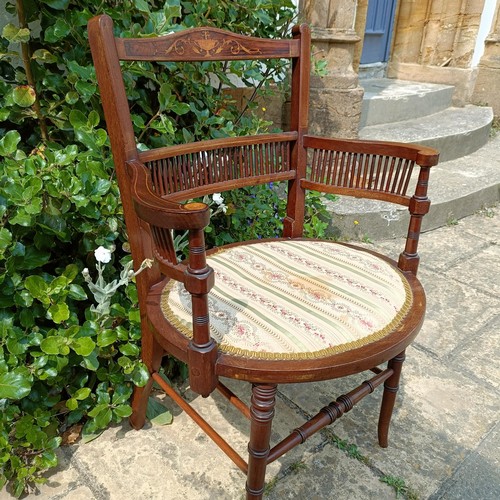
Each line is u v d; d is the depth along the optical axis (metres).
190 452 1.20
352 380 1.49
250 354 0.77
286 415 1.33
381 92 3.59
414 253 1.08
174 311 0.89
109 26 0.82
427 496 1.09
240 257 1.08
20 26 1.15
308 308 0.88
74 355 1.15
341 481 1.13
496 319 1.81
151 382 1.15
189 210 0.64
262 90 1.92
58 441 1.11
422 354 1.61
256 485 0.86
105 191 1.10
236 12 1.54
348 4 2.46
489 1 3.95
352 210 2.38
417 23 4.12
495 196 2.94
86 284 1.24
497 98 4.23
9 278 1.04
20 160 1.10
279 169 1.22
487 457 1.21
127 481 1.11
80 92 1.12
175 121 1.44
